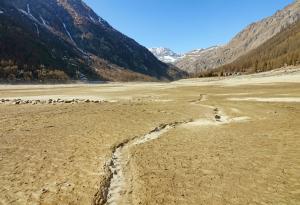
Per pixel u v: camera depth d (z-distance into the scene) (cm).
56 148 2186
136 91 8856
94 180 1592
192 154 2003
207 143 2283
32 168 1775
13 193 1456
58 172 1709
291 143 2191
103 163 1855
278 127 2756
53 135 2598
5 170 1747
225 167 1738
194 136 2531
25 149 2166
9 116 3666
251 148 2108
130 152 2088
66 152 2088
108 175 1661
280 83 8600
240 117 3506
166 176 1625
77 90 9956
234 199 1350
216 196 1382
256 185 1485
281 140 2286
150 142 2356
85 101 5544
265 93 6197
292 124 2856
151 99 6181
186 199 1362
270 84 8569
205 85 10962
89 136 2558
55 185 1538
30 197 1414
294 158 1855
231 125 2994
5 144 2302
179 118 3522
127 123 3175
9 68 19025
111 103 5231
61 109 4322
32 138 2492
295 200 1326
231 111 3997
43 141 2391
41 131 2766
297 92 5906
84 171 1722
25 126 3008
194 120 3416
